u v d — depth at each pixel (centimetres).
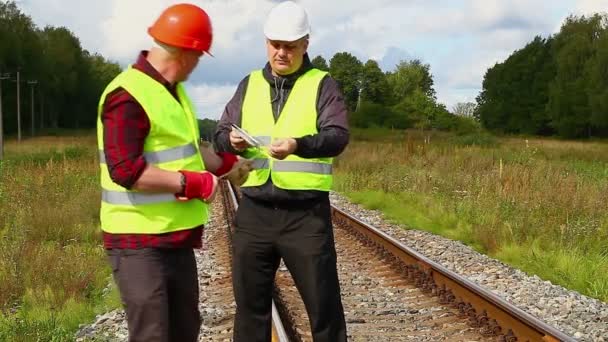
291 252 457
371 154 2945
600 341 635
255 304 473
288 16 443
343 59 13750
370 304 752
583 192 1367
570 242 1060
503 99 12162
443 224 1343
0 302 779
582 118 10275
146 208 360
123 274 363
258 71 477
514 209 1282
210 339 619
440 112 11475
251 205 464
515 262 1007
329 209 469
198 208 377
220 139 462
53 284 824
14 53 10788
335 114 441
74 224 1251
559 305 751
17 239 1051
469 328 642
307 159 450
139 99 347
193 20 359
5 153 4291
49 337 623
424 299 764
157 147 359
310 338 611
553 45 11725
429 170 2175
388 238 1016
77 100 13275
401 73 14650
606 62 9581
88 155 3394
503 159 2500
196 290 393
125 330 660
